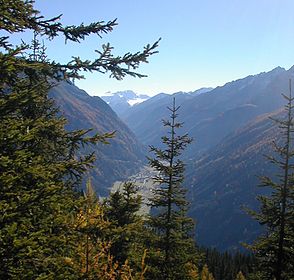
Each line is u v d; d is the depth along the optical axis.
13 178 5.35
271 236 16.56
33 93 5.87
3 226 5.23
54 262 6.07
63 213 6.72
